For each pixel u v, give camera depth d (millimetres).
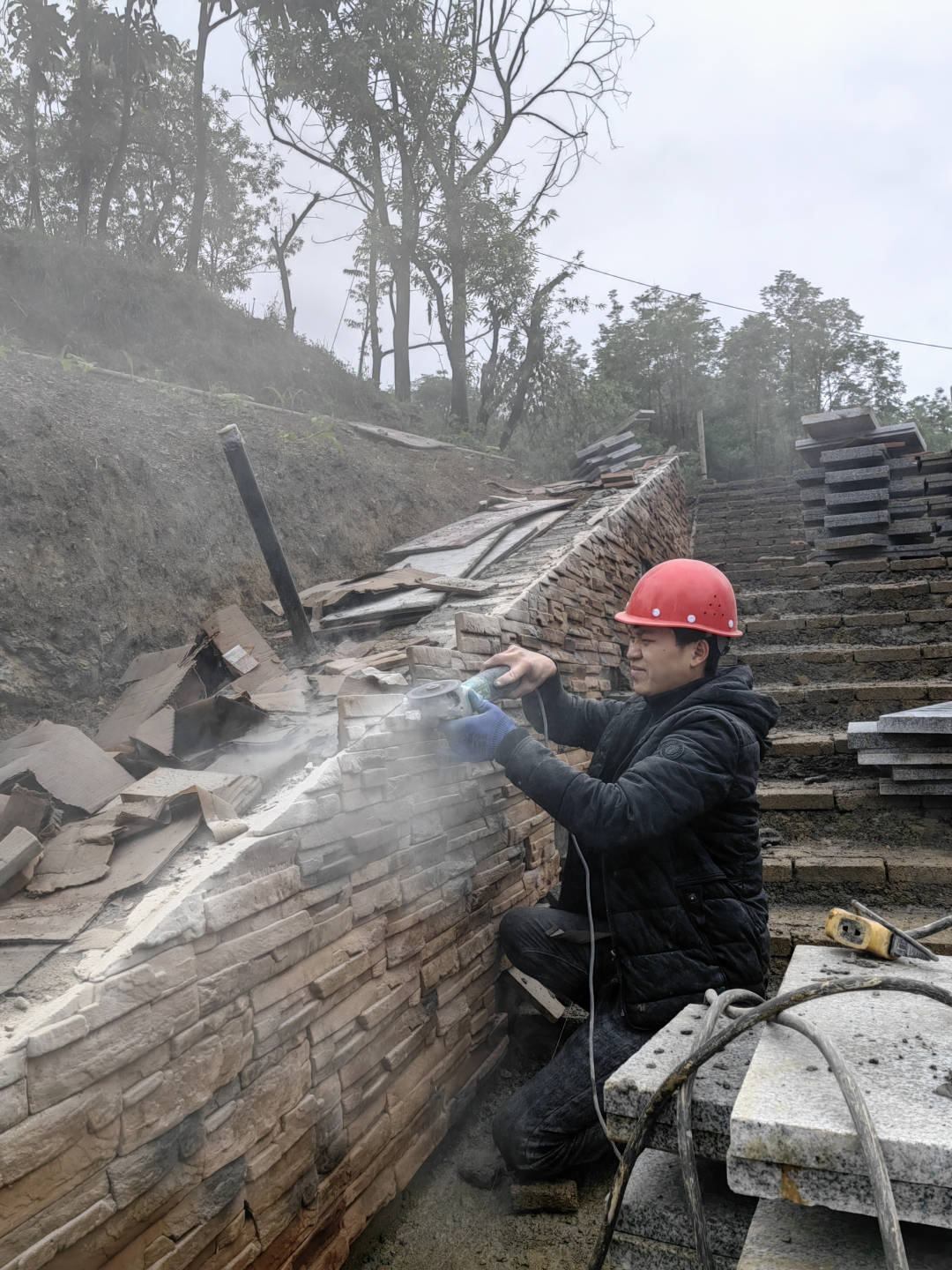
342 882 2061
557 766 2127
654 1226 1465
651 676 2330
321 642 3721
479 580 4031
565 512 5715
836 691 4582
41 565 3508
